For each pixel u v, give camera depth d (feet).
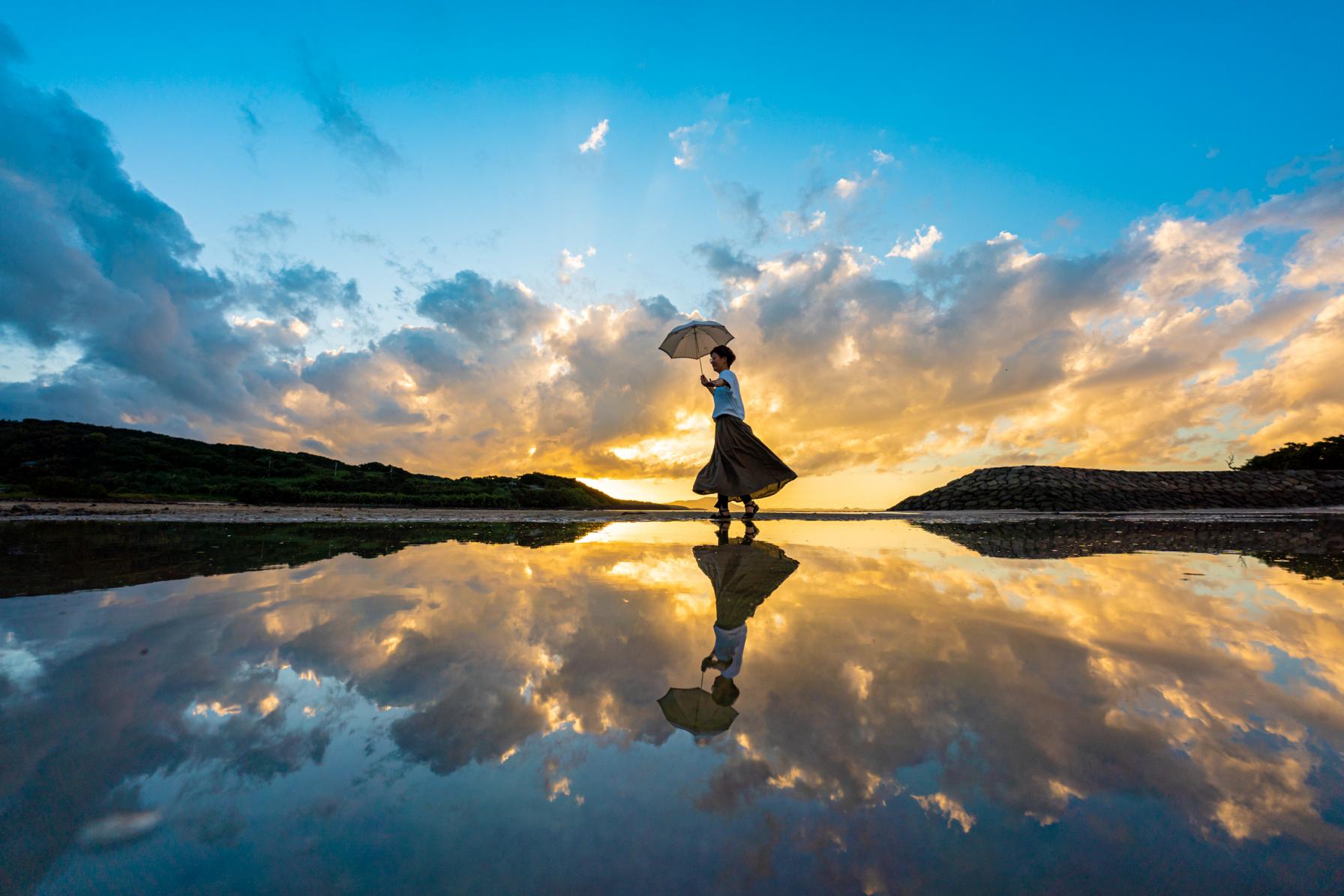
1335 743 3.12
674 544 14.15
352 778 2.68
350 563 9.84
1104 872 2.08
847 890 1.98
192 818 2.34
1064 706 3.62
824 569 9.73
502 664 4.35
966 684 3.99
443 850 2.18
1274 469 98.94
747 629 5.50
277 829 2.28
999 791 2.62
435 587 7.60
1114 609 6.50
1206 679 4.13
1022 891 1.99
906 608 6.50
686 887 2.00
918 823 2.38
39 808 2.37
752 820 2.40
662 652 4.72
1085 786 2.67
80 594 6.96
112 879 1.96
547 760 2.89
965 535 17.83
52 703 3.49
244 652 4.59
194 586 7.55
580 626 5.58
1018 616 6.11
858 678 4.11
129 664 4.25
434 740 3.07
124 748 2.92
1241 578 8.80
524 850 2.17
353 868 2.05
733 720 3.37
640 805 2.49
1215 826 2.37
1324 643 5.05
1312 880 2.04
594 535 16.69
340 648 4.74
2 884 1.92
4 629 5.24
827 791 2.61
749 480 23.07
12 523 17.98
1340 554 12.28
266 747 2.96
